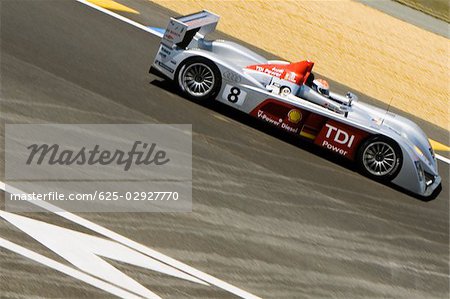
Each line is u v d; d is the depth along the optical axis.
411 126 41.34
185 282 25.27
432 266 32.75
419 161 38.44
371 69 59.78
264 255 28.47
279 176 35.16
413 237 34.59
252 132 38.62
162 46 39.78
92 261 24.69
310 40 60.25
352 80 56.62
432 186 40.00
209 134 36.50
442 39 71.19
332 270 29.36
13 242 24.28
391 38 67.00
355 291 28.62
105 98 36.62
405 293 29.88
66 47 41.25
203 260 26.78
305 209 33.16
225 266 26.94
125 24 48.53
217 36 53.78
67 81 37.12
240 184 32.97
